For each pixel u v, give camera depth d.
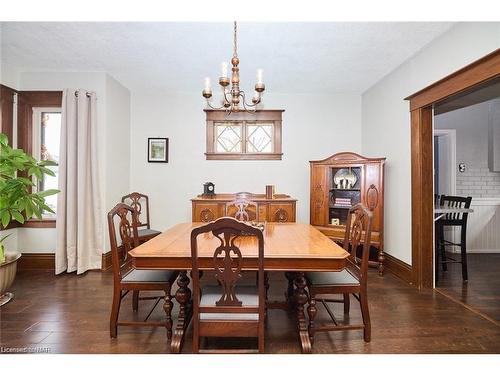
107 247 3.45
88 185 3.35
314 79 3.60
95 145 3.35
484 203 4.39
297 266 1.66
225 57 2.98
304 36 2.53
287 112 4.15
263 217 3.55
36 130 3.49
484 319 2.18
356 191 3.60
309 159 4.16
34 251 3.43
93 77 3.40
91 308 2.38
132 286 1.92
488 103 4.53
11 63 3.16
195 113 4.12
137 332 2.01
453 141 4.52
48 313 2.29
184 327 1.85
